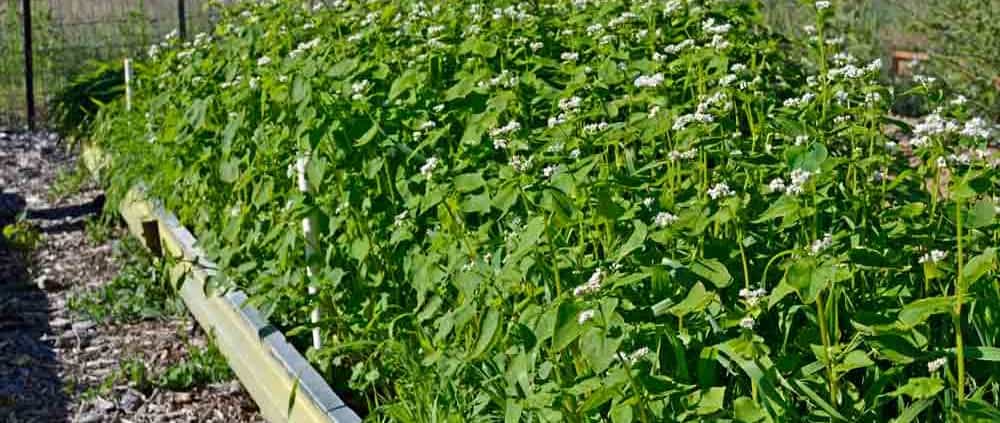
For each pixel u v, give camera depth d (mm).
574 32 4797
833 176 2973
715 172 3227
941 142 2979
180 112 5711
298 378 3764
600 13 4863
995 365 2551
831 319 2598
